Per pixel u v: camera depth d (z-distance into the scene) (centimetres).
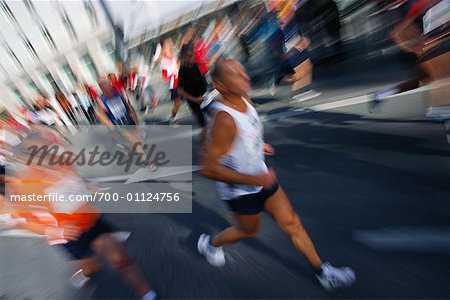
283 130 641
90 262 334
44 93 2214
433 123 506
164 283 324
